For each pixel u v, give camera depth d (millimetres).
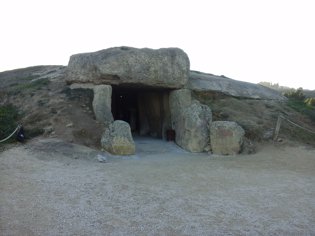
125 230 6238
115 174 10070
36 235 5875
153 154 14250
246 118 17438
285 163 12562
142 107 20484
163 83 16734
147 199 7926
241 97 19844
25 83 20234
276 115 18422
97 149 13469
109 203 7574
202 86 19422
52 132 13859
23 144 12812
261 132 16359
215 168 11430
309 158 13484
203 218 6914
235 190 8883
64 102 16203
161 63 16562
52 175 9531
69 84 18062
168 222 6672
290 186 9398
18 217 6574
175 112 17156
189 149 14938
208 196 8312
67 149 12414
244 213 7242
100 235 5996
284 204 7871
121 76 16000
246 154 14148
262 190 8945
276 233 6309
